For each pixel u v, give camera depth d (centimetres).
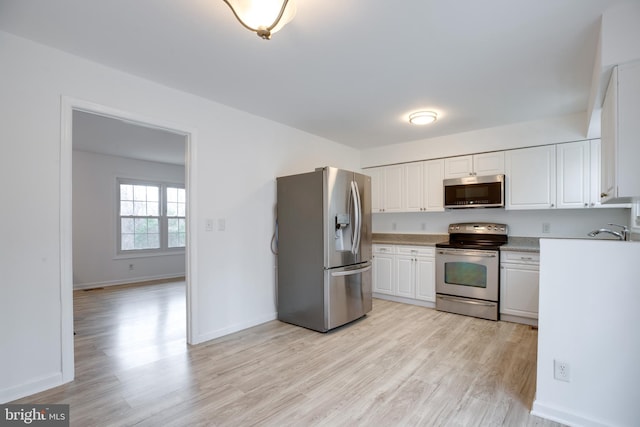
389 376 234
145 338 314
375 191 502
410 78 262
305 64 238
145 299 480
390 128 403
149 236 642
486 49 217
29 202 207
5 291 199
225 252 321
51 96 216
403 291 442
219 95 298
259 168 357
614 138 177
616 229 349
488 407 196
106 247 580
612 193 184
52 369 217
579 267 182
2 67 197
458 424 179
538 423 181
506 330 332
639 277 168
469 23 188
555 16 181
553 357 187
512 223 409
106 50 219
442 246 403
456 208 420
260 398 206
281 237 363
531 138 370
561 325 185
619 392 171
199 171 301
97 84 237
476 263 376
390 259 455
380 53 222
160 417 186
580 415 179
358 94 295
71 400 202
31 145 208
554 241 188
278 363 256
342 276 340
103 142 486
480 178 395
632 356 169
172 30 195
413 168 463
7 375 199
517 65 239
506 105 321
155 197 652
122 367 249
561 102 312
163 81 268
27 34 200
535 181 368
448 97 302
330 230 327
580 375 180
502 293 363
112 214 587
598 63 199
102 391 214
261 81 268
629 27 171
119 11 176
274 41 207
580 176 343
